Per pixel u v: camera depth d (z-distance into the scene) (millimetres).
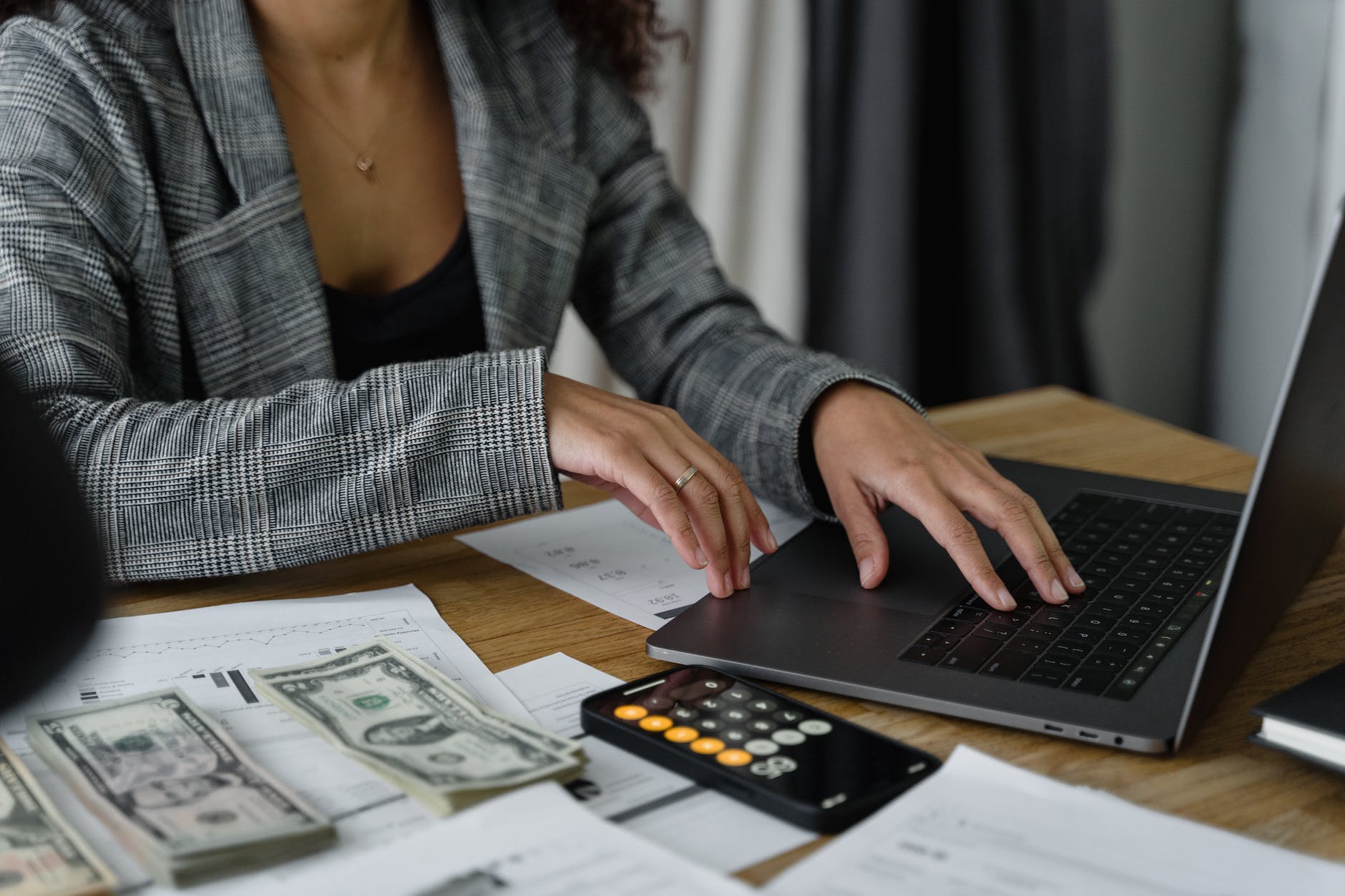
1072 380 2109
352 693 546
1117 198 2088
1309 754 493
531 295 1040
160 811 442
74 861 417
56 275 785
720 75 1906
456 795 450
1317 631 659
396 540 720
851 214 1878
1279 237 2082
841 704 572
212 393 886
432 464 713
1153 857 429
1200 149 2139
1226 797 492
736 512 712
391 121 1046
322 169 1021
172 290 855
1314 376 500
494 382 722
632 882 402
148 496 697
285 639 634
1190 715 510
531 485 715
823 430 823
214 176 877
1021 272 1906
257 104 882
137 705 531
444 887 398
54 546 296
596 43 1125
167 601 700
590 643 648
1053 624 634
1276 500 512
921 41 1793
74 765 476
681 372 1014
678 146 1892
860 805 459
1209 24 2064
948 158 1883
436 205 1070
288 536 705
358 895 395
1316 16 1945
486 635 656
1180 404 2279
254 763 483
